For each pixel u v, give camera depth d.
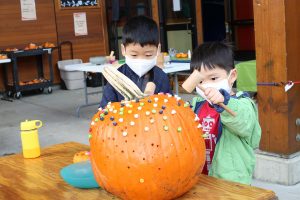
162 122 1.23
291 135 3.13
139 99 1.32
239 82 5.72
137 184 1.20
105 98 1.88
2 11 8.68
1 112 7.05
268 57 3.05
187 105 1.36
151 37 1.73
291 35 2.96
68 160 1.81
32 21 9.05
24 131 1.87
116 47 9.73
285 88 3.02
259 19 3.04
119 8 9.50
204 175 1.49
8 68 8.71
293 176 3.14
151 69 1.91
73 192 1.43
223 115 1.49
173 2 8.53
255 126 1.65
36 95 8.62
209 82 1.59
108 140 1.23
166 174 1.20
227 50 1.61
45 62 9.18
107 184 1.26
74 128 5.63
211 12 9.70
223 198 1.28
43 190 1.47
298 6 2.97
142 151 1.19
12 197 1.43
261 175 3.29
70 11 9.53
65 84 9.12
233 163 1.67
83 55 9.79
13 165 1.79
